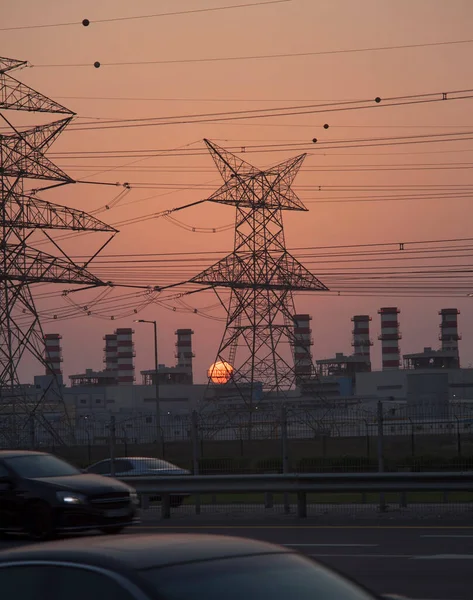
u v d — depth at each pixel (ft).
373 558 65.46
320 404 383.65
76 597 22.22
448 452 176.24
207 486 100.83
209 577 22.25
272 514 102.06
